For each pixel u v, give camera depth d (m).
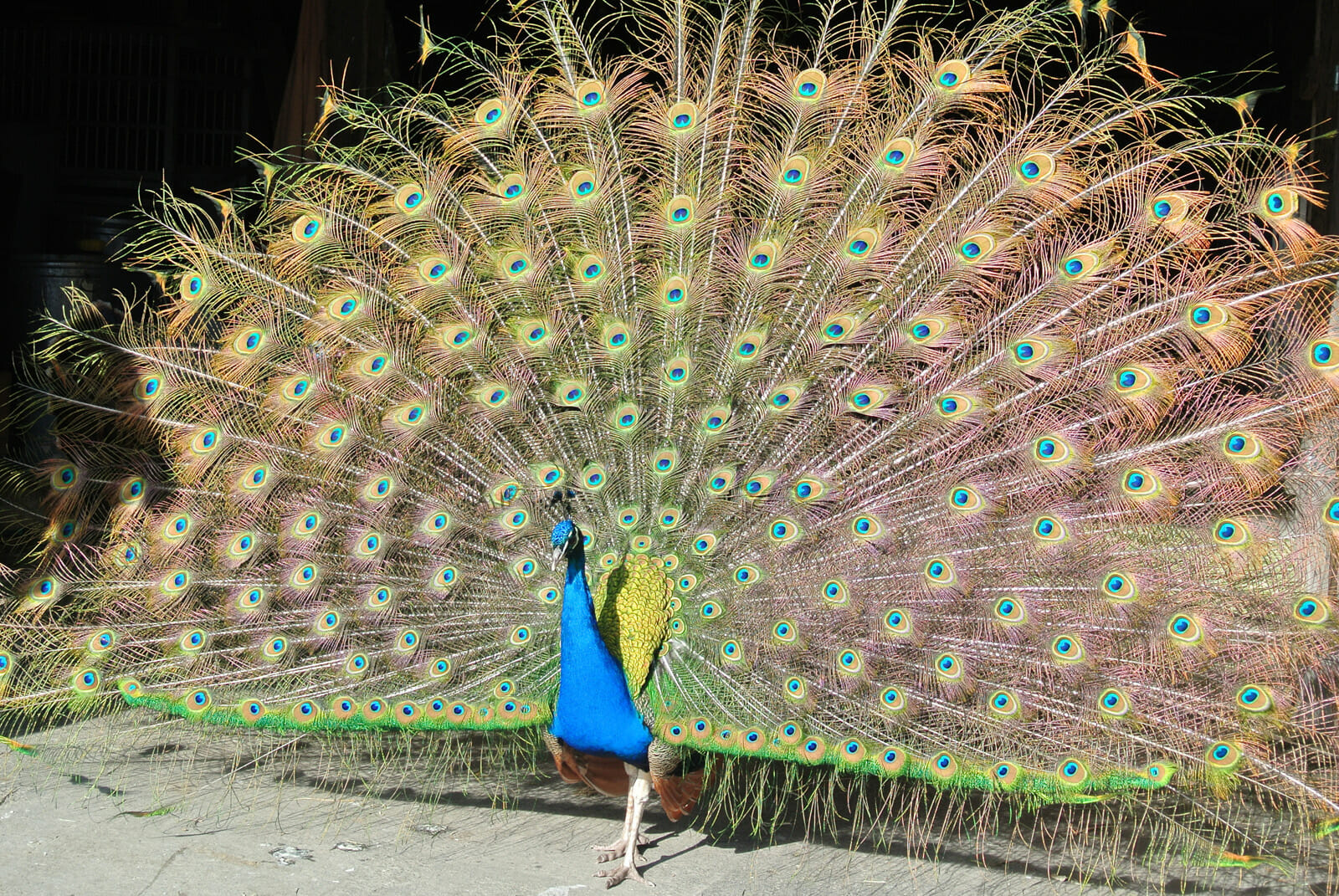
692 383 4.83
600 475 4.87
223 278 5.23
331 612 4.89
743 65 5.16
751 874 4.66
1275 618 4.43
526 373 4.91
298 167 6.07
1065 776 4.37
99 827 4.85
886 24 5.16
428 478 4.97
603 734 4.46
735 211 4.99
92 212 12.20
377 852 4.76
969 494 4.61
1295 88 9.89
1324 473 4.48
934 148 4.83
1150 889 4.53
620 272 4.92
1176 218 4.71
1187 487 4.54
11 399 5.97
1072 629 4.49
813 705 4.52
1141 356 4.64
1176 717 4.39
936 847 4.91
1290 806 4.42
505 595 4.91
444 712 4.74
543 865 4.70
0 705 5.01
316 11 8.23
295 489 5.06
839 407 4.79
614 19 5.62
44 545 5.50
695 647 4.62
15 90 12.01
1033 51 5.24
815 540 4.72
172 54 12.04
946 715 4.51
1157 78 12.77
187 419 5.20
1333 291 4.94
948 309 4.80
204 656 4.99
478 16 12.79
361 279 5.12
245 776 5.45
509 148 5.13
